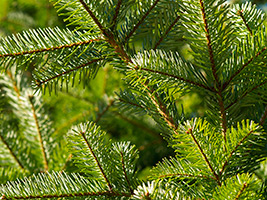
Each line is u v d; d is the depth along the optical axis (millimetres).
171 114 1196
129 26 1190
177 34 1202
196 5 1088
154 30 1209
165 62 1123
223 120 1159
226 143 1116
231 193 1075
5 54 1140
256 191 1100
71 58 1169
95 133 1166
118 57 1182
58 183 1155
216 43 1107
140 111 1235
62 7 1119
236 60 1125
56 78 1175
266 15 1158
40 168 1425
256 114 1187
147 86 1186
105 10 1141
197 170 1138
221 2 1090
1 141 1428
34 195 1136
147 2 1179
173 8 1188
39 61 1160
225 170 1139
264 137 1111
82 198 1150
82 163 1170
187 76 1134
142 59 1119
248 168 1150
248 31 1159
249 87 1143
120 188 1165
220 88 1138
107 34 1156
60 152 1425
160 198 1110
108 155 1169
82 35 1135
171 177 1157
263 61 1108
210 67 1124
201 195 1149
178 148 1165
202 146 1117
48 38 1150
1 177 1361
